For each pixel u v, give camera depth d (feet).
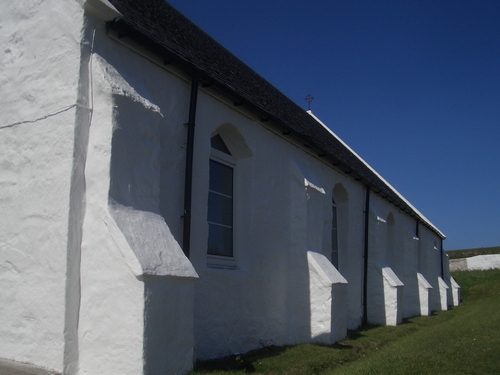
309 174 35.12
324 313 31.45
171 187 22.39
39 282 18.06
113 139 18.06
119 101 18.48
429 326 48.21
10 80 20.67
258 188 30.19
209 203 27.61
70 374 17.01
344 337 33.73
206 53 31.83
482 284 109.50
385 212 56.59
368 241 49.39
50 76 19.40
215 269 25.76
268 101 36.63
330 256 40.06
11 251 19.10
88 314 17.26
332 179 41.81
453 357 24.11
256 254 29.58
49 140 18.84
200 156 24.90
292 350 28.73
